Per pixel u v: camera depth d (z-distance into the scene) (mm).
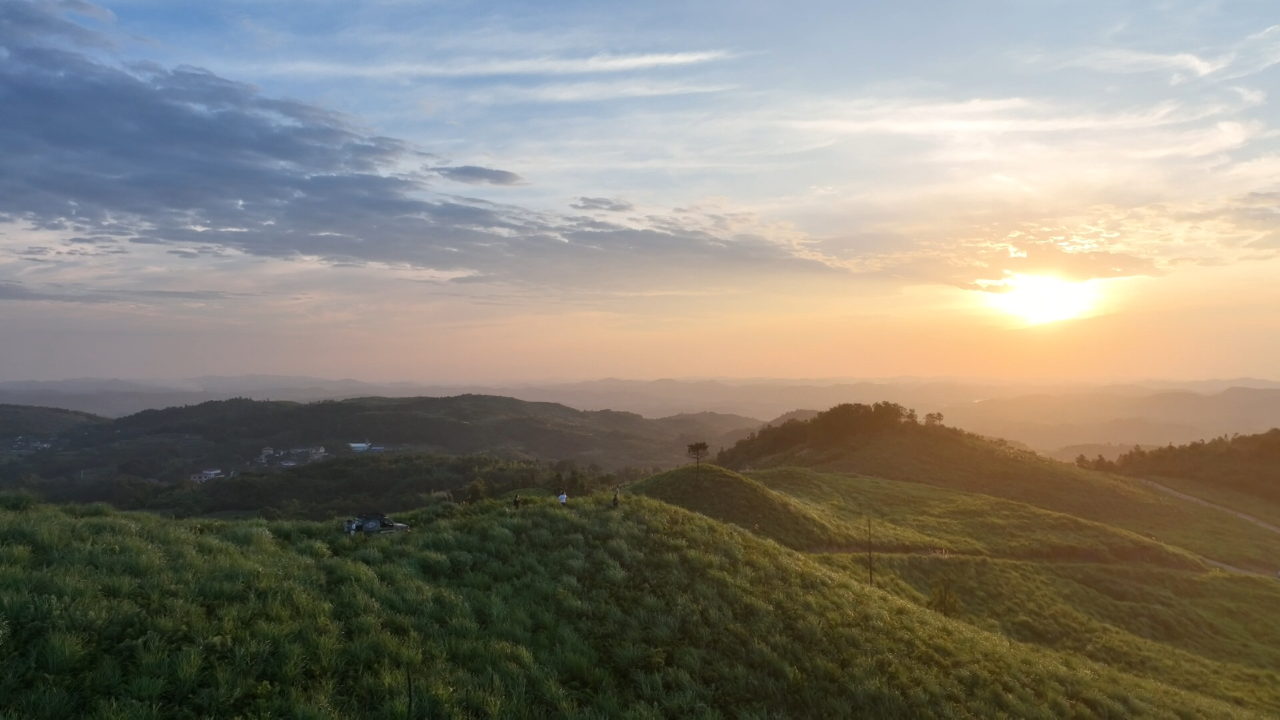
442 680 12578
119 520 17891
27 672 10031
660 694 13906
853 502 74188
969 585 45531
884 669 17188
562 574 19312
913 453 114688
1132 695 21875
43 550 14586
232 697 10602
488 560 19906
